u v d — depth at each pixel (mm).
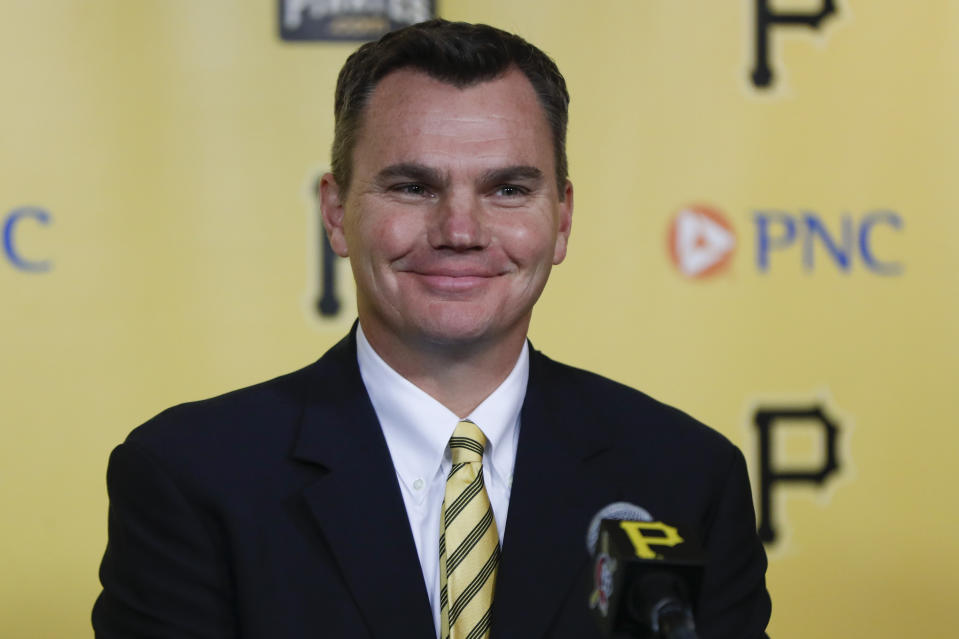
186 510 3570
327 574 3523
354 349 4043
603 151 7781
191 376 7582
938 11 7875
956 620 8008
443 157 3455
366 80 3631
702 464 4047
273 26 7574
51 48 7395
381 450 3725
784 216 7871
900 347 7953
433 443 3695
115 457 3807
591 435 3977
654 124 7797
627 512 3826
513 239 3549
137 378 7535
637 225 7816
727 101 7832
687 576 2506
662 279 7840
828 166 7879
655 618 2402
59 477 7480
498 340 3660
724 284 7879
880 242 7926
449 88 3508
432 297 3527
